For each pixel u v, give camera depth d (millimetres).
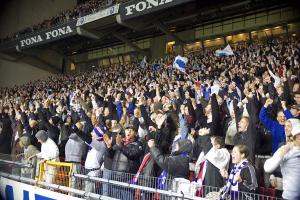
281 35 24125
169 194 4867
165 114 7465
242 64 15242
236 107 6801
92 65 41156
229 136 6480
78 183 6363
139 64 28203
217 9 26703
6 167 8180
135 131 6074
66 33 30531
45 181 6969
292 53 14664
